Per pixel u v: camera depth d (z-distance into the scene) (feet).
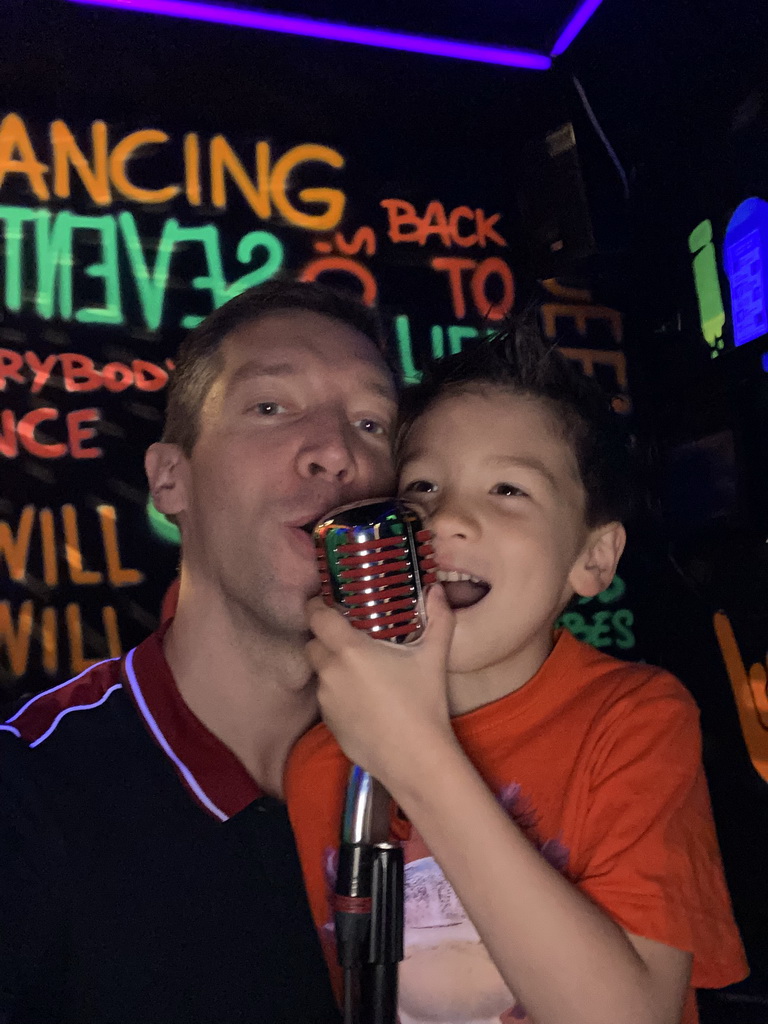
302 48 7.63
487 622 2.90
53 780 3.11
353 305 3.79
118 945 2.93
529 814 2.86
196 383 3.54
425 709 2.35
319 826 3.12
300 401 3.34
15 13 7.18
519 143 8.28
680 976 2.47
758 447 6.97
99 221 7.48
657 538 8.08
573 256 7.70
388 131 8.07
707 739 7.54
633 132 7.86
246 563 3.22
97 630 7.20
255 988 3.00
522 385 3.16
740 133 6.75
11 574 7.13
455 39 7.80
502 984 2.76
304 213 7.87
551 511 2.99
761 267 6.59
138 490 7.38
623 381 8.28
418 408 3.32
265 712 3.43
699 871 2.61
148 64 7.50
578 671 3.21
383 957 2.21
